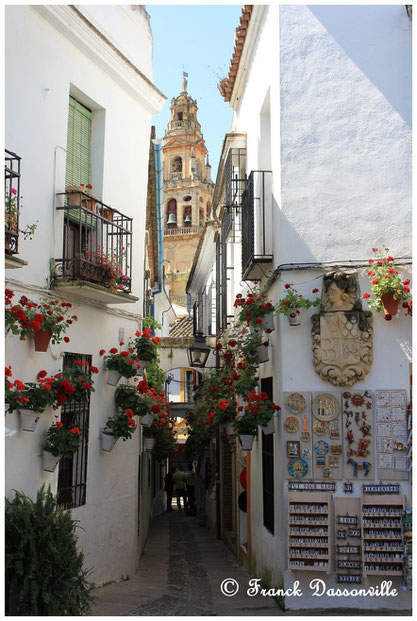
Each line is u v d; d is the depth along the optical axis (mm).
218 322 15219
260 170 9070
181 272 57938
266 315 7895
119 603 7355
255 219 9008
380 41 7637
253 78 10070
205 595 8141
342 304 7160
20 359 6918
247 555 10445
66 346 7930
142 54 10539
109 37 9344
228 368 11883
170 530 18594
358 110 7578
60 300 7793
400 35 7625
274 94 8016
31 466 6984
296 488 7020
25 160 7309
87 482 8414
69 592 5750
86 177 9109
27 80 7406
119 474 9453
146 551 13430
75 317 7387
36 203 7477
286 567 6918
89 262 7730
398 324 7148
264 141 9383
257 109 9609
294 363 7250
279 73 7668
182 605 7305
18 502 6113
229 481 15070
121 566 9375
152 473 19938
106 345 9117
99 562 8641
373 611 6730
